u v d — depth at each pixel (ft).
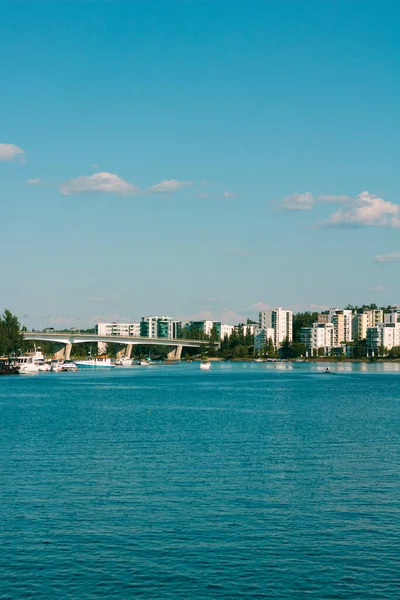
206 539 171.01
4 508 196.34
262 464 258.78
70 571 152.56
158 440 321.32
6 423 394.11
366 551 163.22
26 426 379.14
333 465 256.73
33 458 271.08
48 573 151.53
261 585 146.00
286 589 144.25
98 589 144.25
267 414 447.83
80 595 141.69
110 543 168.45
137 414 449.06
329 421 404.16
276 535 173.68
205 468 250.37
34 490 216.33
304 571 152.46
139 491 215.31
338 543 168.25
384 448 296.71
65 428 369.50
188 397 606.55
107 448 296.71
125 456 276.00
